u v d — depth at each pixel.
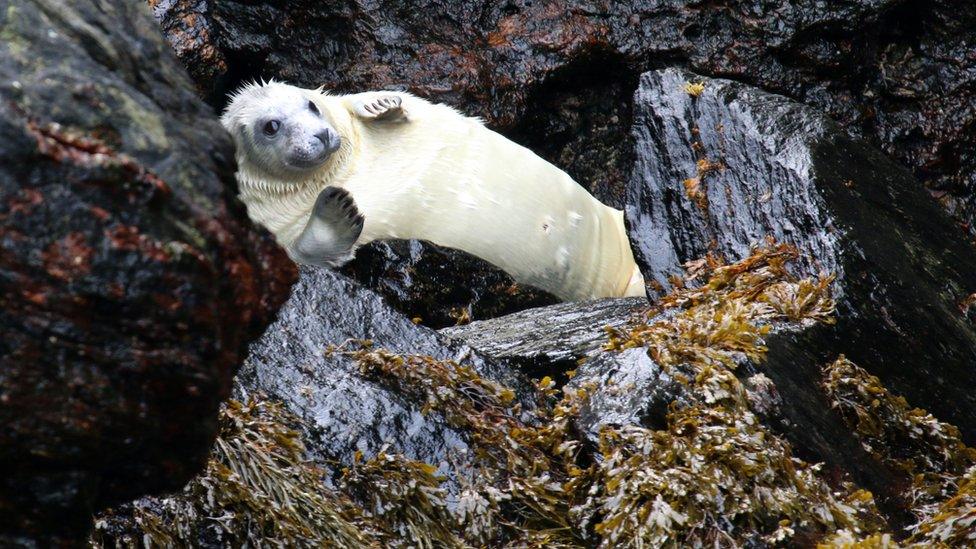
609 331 18.48
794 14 32.88
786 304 18.92
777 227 21.12
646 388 16.06
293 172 27.66
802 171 21.55
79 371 7.43
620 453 15.10
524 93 33.22
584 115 34.38
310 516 13.66
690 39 33.34
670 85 24.44
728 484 14.62
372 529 14.23
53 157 7.10
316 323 17.23
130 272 7.29
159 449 8.23
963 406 18.62
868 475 16.27
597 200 32.34
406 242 27.77
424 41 33.56
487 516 14.81
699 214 22.42
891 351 18.80
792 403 16.59
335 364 16.58
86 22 7.88
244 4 34.44
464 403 16.53
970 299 20.94
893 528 15.44
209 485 13.20
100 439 7.72
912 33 34.09
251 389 15.74
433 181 28.33
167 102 8.20
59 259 7.16
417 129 28.95
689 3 33.41
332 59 34.03
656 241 22.72
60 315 7.26
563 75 33.53
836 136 22.94
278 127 27.23
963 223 32.88
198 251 7.51
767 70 33.06
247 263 8.08
